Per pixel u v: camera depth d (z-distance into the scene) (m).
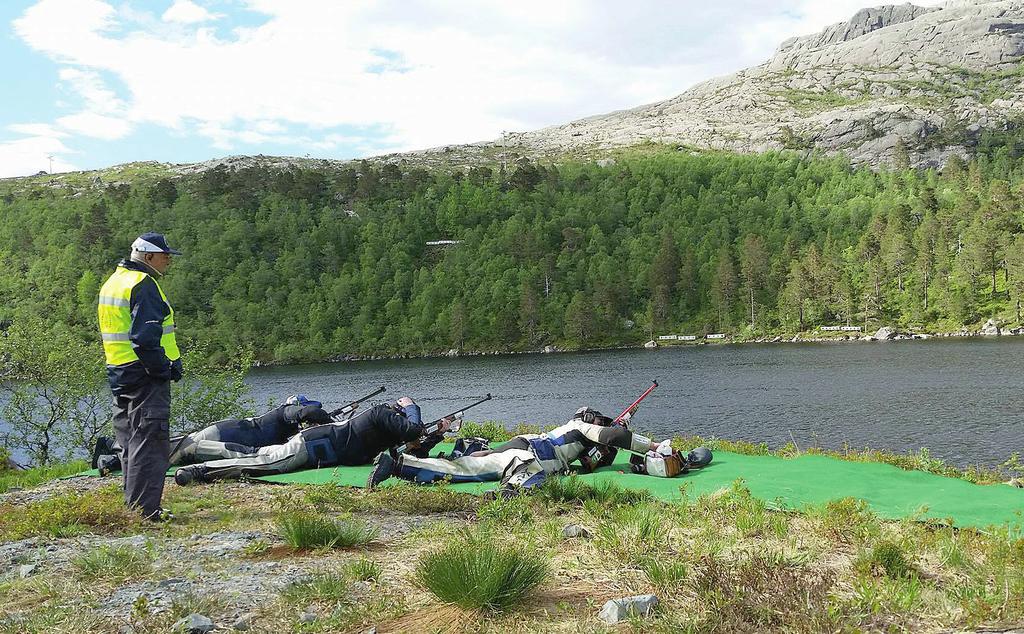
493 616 3.94
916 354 74.94
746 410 40.81
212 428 9.79
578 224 184.62
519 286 148.00
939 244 129.75
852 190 186.75
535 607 4.11
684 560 4.98
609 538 5.56
